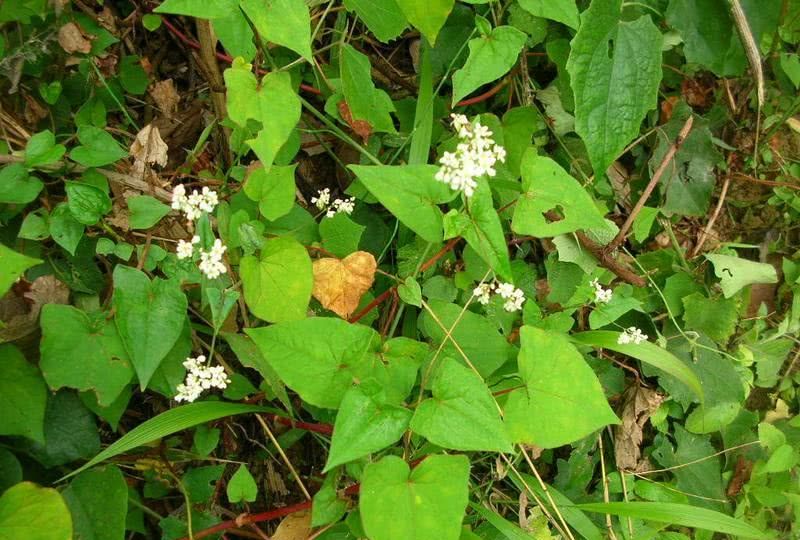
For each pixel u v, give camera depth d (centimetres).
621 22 31
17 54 30
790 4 41
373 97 32
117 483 27
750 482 40
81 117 32
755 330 42
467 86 29
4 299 28
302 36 24
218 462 33
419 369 31
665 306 39
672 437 40
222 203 30
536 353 28
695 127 40
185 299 27
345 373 26
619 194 40
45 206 29
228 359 33
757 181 43
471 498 34
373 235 35
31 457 28
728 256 40
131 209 28
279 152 32
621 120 32
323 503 28
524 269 36
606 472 38
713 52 36
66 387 28
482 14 36
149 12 34
